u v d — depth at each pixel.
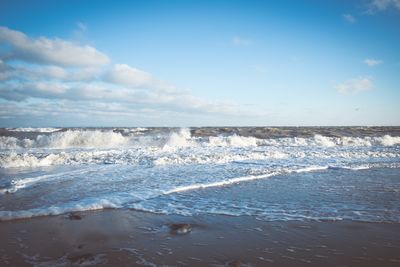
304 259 3.81
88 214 5.60
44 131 39.53
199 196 7.01
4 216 5.28
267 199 6.78
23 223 5.07
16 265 3.58
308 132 34.41
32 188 7.59
